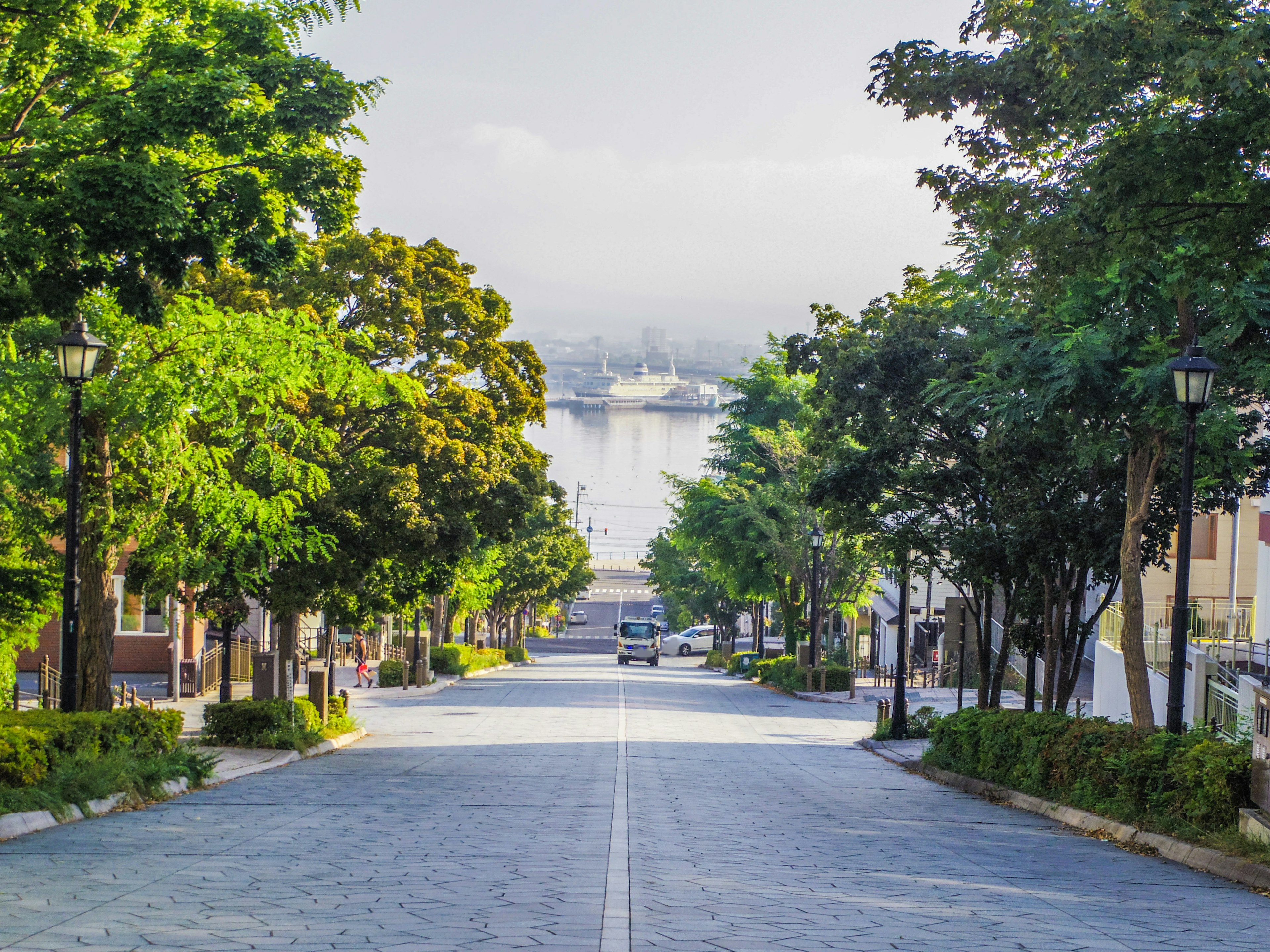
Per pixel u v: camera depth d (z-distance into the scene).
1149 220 12.69
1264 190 12.23
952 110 13.16
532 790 17.06
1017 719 19.03
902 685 29.31
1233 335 13.75
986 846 12.48
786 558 50.59
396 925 6.95
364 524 22.94
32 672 40.28
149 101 12.16
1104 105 11.94
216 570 19.36
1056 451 19.94
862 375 23.70
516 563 69.62
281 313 19.09
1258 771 11.59
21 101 13.08
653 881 8.91
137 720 16.33
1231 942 7.36
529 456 29.03
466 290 27.06
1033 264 13.97
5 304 12.46
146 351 17.94
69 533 15.23
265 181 13.09
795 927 7.23
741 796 17.16
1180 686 14.00
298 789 16.67
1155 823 12.98
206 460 18.88
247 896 7.92
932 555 25.23
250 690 37.78
